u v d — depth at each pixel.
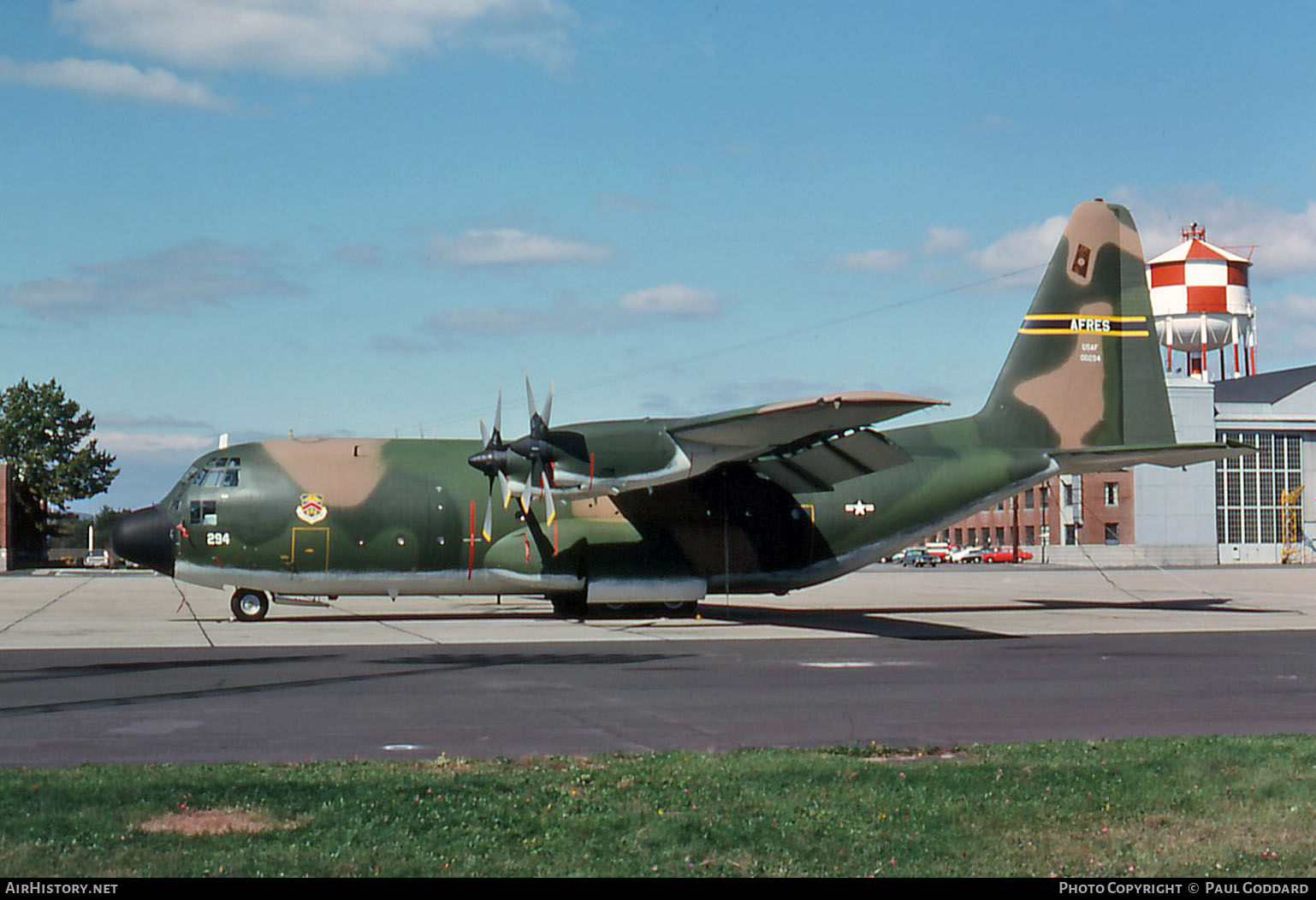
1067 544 90.94
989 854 8.27
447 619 28.92
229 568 27.48
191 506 27.47
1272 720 13.78
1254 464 88.81
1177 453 29.92
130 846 8.17
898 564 94.94
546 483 25.22
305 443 28.64
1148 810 9.38
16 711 13.98
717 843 8.48
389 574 28.11
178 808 9.12
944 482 30.53
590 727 13.12
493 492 28.44
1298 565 83.31
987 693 15.86
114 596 39.62
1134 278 32.22
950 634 25.12
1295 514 89.06
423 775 10.35
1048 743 12.11
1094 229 31.92
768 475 28.36
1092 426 31.80
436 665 18.80
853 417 23.50
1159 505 86.62
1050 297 31.70
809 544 29.78
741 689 16.16
